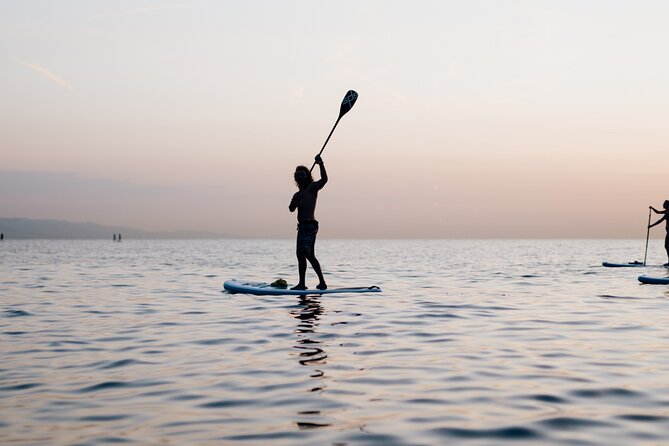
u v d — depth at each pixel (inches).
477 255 1589.6
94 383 181.0
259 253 1782.7
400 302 391.5
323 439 129.3
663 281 548.7
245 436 131.5
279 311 347.3
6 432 134.5
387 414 147.9
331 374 190.9
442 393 167.9
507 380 183.0
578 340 254.4
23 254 1555.1
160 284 555.5
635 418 144.7
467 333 272.2
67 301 412.2
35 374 193.8
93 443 127.0
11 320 320.5
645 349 233.8
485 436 131.7
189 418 145.3
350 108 408.8
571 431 135.1
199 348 237.9
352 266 936.3
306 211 427.2
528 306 376.5
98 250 2169.0
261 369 198.8
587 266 906.1
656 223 752.3
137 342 252.5
